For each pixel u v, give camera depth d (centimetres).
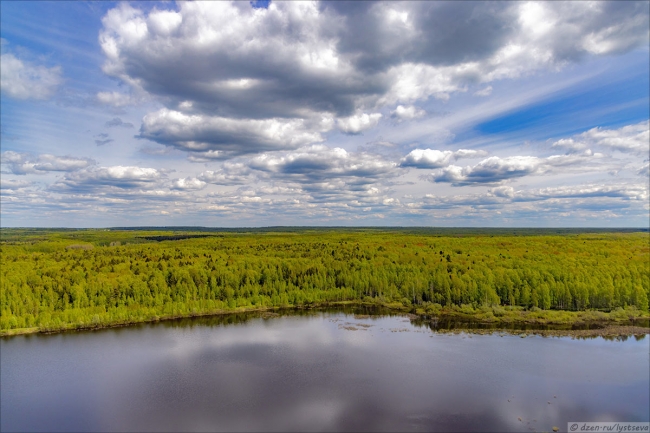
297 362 7244
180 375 6712
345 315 10956
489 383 6275
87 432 5088
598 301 10944
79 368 7075
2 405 5775
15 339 8819
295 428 5103
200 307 11175
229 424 5194
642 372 6681
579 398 5784
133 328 9694
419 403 5684
